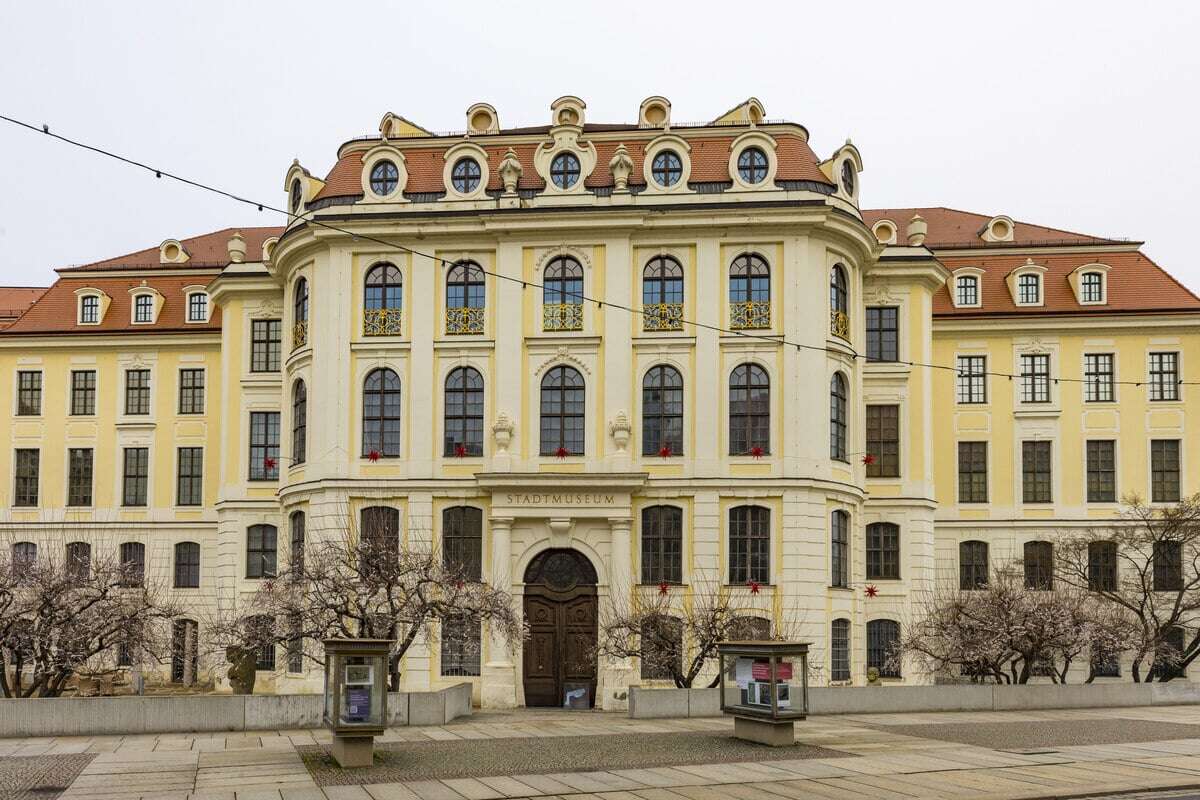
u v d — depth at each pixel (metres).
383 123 50.97
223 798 21.00
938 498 58.09
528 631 43.47
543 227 46.91
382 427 47.22
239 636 39.16
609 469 45.78
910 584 50.22
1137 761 25.91
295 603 38.75
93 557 57.16
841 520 47.66
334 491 46.50
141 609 38.91
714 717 35.16
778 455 45.69
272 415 53.81
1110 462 58.06
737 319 46.62
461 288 47.84
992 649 42.31
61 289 62.69
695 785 22.64
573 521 45.59
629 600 44.44
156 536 59.03
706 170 47.88
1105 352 58.66
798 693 28.28
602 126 51.47
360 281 48.00
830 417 47.12
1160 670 53.97
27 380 61.16
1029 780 23.25
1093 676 51.84
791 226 46.44
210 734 30.08
